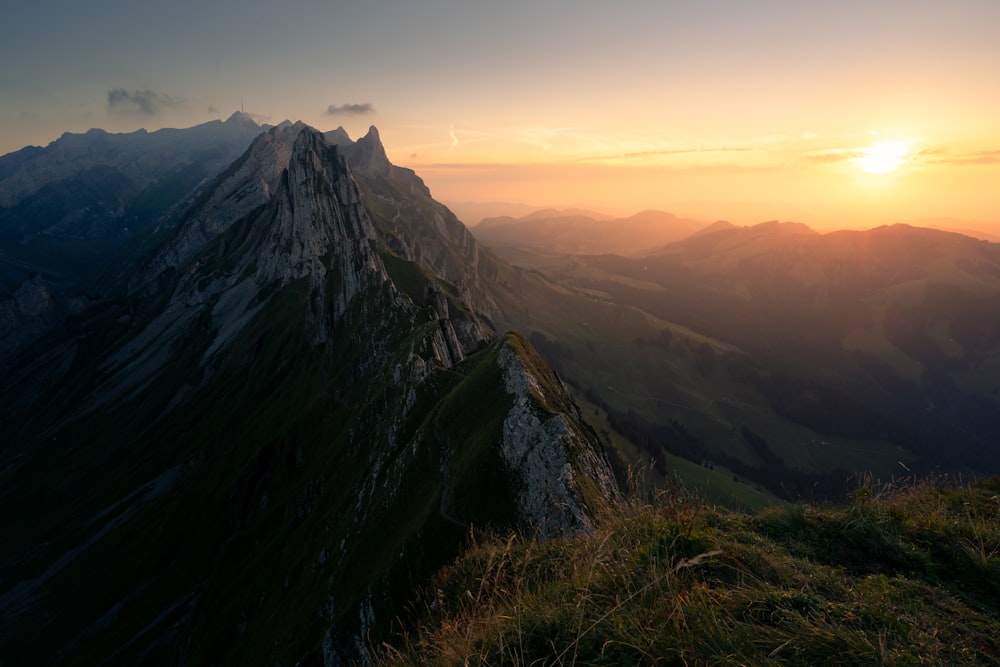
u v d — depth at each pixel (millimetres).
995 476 12391
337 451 94938
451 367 82312
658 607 7023
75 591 113812
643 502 10688
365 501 66438
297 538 83062
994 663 6359
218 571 96750
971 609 7902
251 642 67875
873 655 6031
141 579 110125
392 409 81188
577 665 6496
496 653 7156
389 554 47656
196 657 75812
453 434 55812
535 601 8094
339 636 43844
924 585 8500
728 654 6086
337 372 125375
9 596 120562
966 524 10227
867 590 8258
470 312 153625
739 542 9602
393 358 98125
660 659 6223
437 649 8305
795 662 5992
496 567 11289
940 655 6395
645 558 8531
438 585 12414
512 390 53375
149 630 94062
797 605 7207
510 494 43219
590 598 7582
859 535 10188
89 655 94875
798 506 11570
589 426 59125
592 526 33938
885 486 12133
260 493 113000
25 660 100812
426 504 48875
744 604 7125
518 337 63969
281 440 116688
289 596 68312
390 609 41562
